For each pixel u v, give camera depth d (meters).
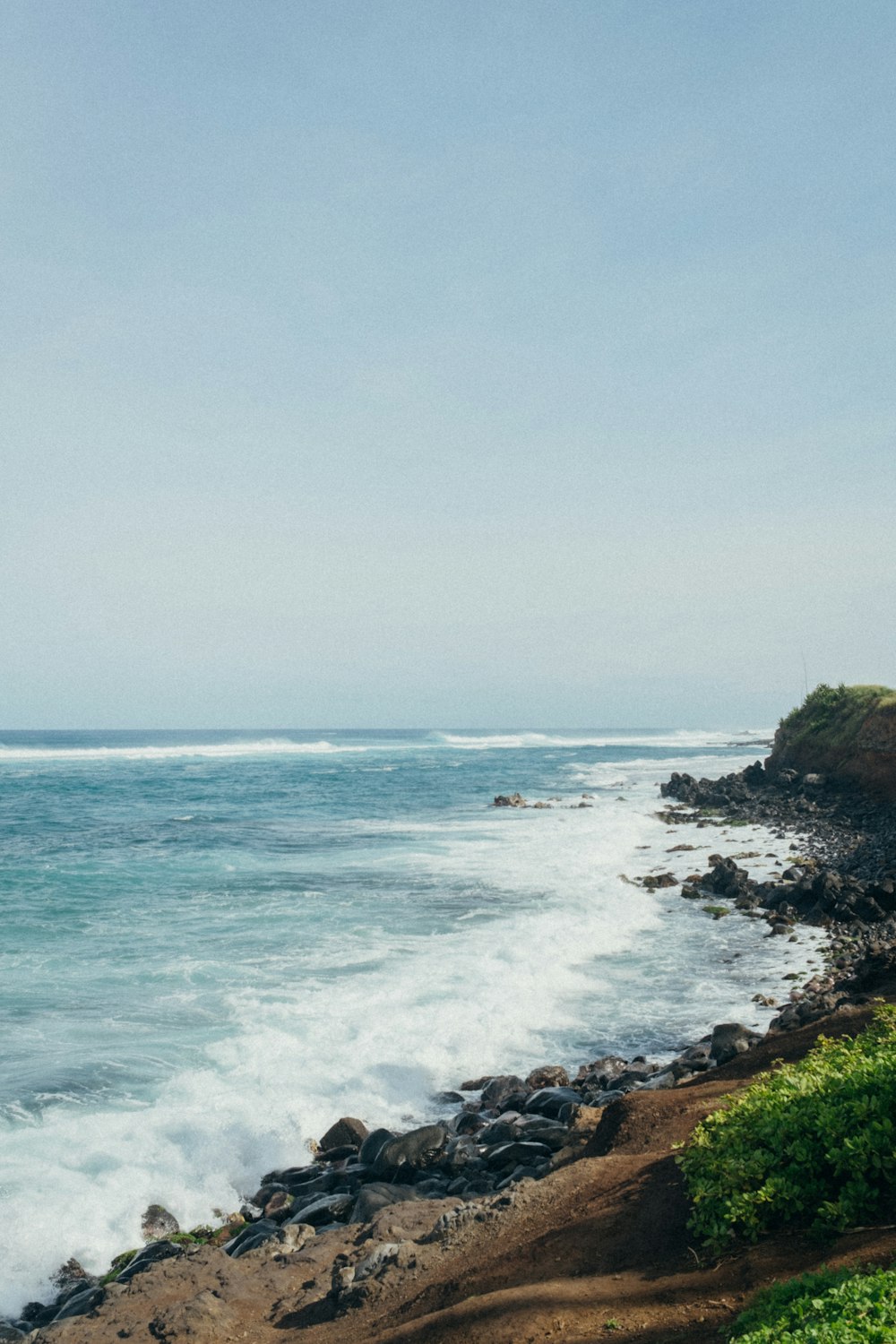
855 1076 7.55
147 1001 17.72
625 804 56.84
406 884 29.25
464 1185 11.67
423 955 20.89
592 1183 8.93
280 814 50.75
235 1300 8.79
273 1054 15.42
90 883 29.52
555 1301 6.54
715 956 21.84
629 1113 10.69
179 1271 9.44
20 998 17.81
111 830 43.25
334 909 25.66
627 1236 7.36
